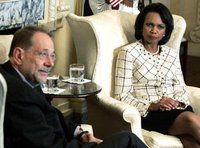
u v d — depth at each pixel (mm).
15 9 2887
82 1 3748
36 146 1697
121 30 2898
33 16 3111
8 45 2236
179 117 2551
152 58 2793
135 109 2447
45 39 1863
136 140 1914
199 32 6312
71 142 1839
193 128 2479
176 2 6340
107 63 2748
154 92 2754
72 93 2402
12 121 1661
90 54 2709
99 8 3686
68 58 3775
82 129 2199
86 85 2574
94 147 1861
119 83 2688
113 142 1859
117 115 2453
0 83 1467
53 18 3400
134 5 4066
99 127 2688
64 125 2090
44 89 2424
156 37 2766
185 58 4527
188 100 2826
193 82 5195
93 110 2721
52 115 1887
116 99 2672
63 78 2703
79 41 2771
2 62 2188
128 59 2705
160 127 2605
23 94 1684
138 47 2777
